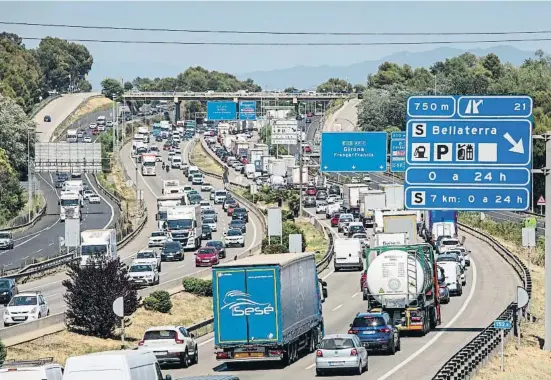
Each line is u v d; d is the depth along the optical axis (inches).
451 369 3567.9
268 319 4586.6
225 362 4948.3
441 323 6314.0
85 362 2935.5
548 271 5137.8
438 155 5147.6
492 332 4886.8
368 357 4963.1
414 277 5570.9
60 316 5777.6
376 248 5634.8
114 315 5664.4
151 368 3110.2
